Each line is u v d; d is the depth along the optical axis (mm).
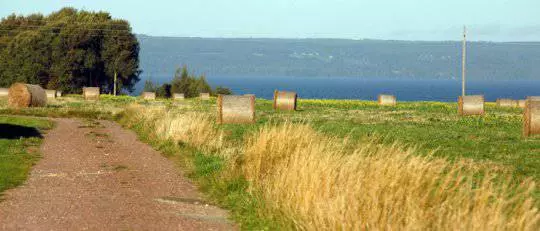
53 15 118000
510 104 65875
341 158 12227
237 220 11312
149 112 33094
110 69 105562
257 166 14094
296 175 11594
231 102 32062
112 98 77688
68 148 22406
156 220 11344
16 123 32781
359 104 64125
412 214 8578
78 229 10508
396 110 51344
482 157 19500
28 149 21750
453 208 8922
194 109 47250
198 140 21578
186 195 13812
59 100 66062
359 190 9812
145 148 22625
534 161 18609
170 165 18359
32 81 102375
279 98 49219
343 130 28828
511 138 26203
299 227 9852
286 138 15047
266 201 11578
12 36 112688
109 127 32219
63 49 102750
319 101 69688
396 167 10391
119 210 12102
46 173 16578
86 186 14719
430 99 169250
